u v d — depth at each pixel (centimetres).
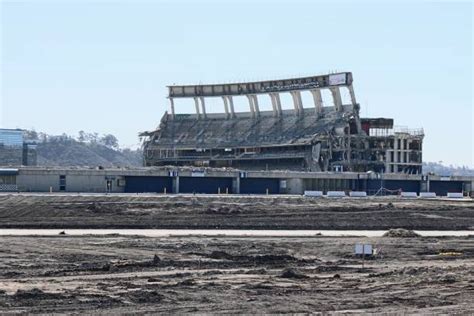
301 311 13200
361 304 13888
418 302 14100
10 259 19238
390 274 17675
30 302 13462
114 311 12888
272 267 18850
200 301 13950
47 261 19062
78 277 16600
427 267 18625
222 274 17425
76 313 12656
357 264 19775
